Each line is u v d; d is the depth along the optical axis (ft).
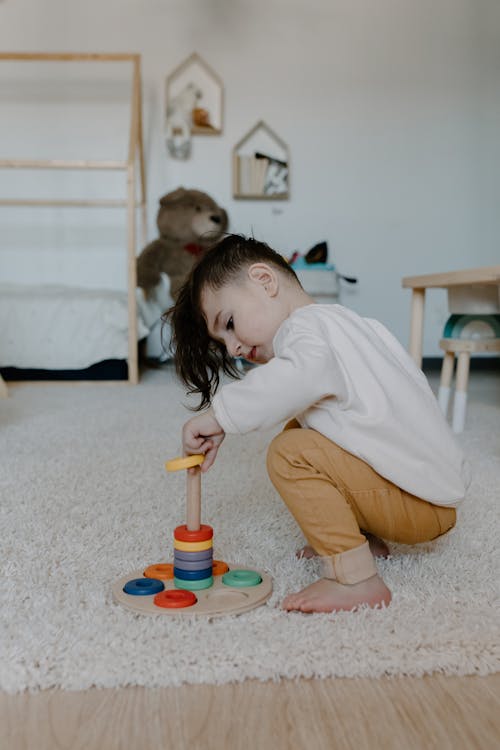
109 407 6.88
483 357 11.44
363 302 11.39
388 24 11.05
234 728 1.63
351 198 11.24
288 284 2.61
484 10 11.07
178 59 10.87
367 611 2.21
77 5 10.73
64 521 3.18
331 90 11.07
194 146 11.00
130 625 2.10
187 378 2.75
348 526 2.30
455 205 11.35
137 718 1.66
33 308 8.86
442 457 2.41
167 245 10.04
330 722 1.65
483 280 4.78
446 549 2.85
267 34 10.94
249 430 2.27
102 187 11.01
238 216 11.13
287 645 1.97
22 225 11.00
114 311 8.93
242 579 2.41
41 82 10.84
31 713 1.69
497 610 2.24
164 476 4.08
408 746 1.56
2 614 2.18
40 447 4.93
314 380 2.20
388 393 2.37
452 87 11.18
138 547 2.84
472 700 1.75
